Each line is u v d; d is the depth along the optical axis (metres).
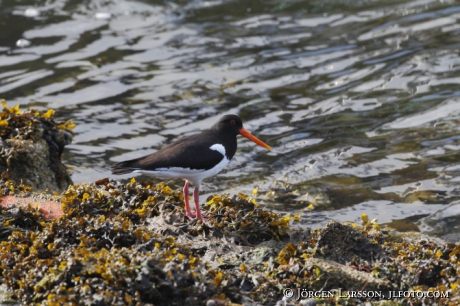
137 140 14.29
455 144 13.66
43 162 11.27
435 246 8.59
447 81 16.23
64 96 16.05
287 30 19.39
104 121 15.02
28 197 9.52
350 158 13.44
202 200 11.91
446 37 18.25
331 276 7.48
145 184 10.09
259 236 8.86
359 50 18.05
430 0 20.50
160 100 15.97
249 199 10.35
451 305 7.10
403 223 10.91
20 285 7.21
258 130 14.76
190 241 8.38
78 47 18.47
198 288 6.89
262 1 21.11
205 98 16.08
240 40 18.91
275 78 16.97
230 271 7.67
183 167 9.48
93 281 6.80
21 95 15.99
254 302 7.25
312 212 11.41
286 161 13.50
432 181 12.32
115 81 16.81
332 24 19.58
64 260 7.36
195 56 18.11
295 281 7.50
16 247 7.95
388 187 12.23
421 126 14.54
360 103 15.67
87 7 20.70
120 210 9.12
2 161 10.71
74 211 8.82
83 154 13.68
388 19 19.59
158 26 19.72
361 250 8.14
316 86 16.53
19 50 18.22
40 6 20.69
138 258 7.01
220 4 21.03
